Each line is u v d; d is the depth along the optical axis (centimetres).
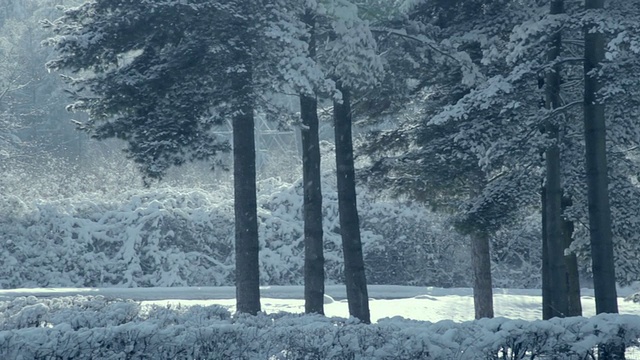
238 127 2583
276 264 5575
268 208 5809
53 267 5319
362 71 2553
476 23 2852
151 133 2481
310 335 1579
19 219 5303
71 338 1434
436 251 5809
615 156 2916
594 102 2283
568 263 2998
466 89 2905
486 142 2714
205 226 5597
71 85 2586
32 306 1945
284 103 2502
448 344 1570
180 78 2433
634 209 2847
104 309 2009
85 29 2486
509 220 2889
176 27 2462
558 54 2581
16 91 9531
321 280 2692
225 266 5559
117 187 6122
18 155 7331
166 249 5503
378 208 5781
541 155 2725
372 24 2791
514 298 4481
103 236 5397
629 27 2161
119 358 1464
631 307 4159
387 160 3134
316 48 2709
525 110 2650
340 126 2825
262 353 1563
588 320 1662
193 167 7362
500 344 1586
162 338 1491
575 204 2822
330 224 5725
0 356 1402
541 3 2794
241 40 2369
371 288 4856
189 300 4269
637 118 2831
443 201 3212
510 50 2431
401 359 1562
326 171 5875
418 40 2783
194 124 2489
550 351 1625
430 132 3081
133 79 2455
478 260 3450
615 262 2886
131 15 2405
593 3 2327
